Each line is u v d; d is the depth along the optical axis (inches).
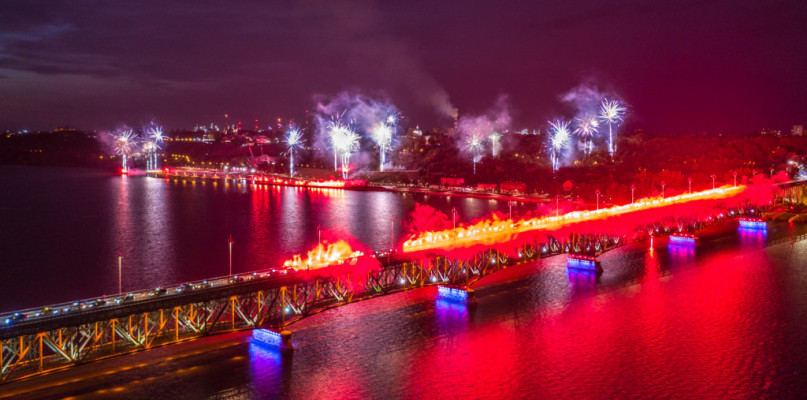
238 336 4281.5
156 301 3240.7
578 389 3526.1
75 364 2962.6
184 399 3299.7
